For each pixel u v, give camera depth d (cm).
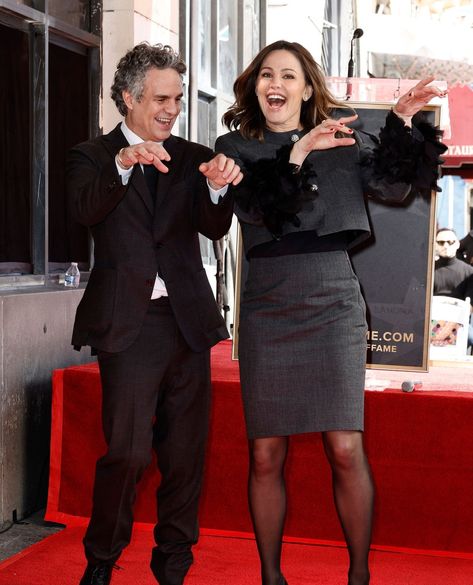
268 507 274
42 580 311
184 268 273
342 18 990
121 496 270
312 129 259
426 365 362
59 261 480
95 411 367
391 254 362
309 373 263
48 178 462
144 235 269
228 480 353
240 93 277
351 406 262
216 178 246
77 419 370
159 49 271
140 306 266
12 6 419
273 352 265
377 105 344
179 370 275
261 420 266
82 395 369
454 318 411
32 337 399
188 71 630
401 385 344
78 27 490
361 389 266
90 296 271
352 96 404
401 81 403
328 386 262
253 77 274
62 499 374
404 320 363
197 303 274
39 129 449
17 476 388
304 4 852
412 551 340
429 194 360
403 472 338
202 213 265
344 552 343
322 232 262
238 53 812
